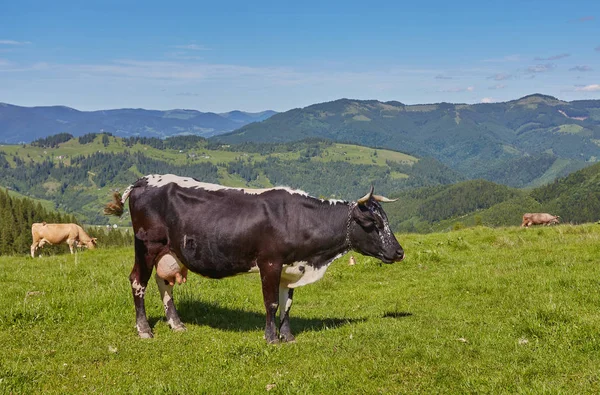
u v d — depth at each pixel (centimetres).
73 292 1291
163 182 1038
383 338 917
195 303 1206
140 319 1012
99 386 732
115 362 837
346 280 1661
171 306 1062
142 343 941
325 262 1018
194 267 1007
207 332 1027
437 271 1688
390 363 788
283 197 987
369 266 1788
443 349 841
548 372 737
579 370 735
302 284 1014
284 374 757
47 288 1339
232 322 1127
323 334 991
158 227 1016
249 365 803
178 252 1012
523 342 870
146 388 698
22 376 737
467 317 1080
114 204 1066
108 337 971
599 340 822
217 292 1385
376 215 1010
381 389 699
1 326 984
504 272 1486
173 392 687
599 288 1162
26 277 1525
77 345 920
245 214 963
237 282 1582
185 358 849
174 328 1045
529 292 1212
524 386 683
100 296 1182
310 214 984
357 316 1187
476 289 1316
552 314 970
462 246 2066
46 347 899
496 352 829
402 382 724
